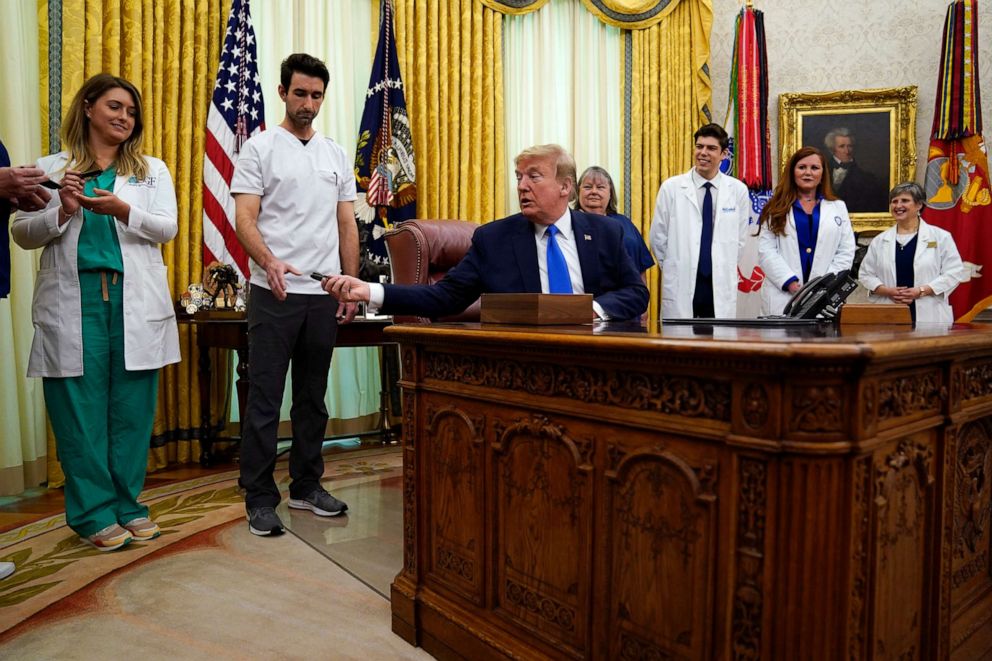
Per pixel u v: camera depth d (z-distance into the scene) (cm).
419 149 518
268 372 303
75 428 270
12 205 237
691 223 443
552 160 232
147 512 299
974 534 178
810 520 118
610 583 150
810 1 633
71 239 266
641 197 616
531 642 167
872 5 621
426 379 202
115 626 208
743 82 604
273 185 304
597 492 152
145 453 293
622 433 146
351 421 512
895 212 496
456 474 190
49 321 265
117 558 264
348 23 505
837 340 124
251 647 196
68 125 276
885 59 620
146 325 281
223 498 349
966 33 569
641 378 142
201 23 435
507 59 573
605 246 251
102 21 397
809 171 429
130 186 280
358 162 490
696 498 131
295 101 304
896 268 494
